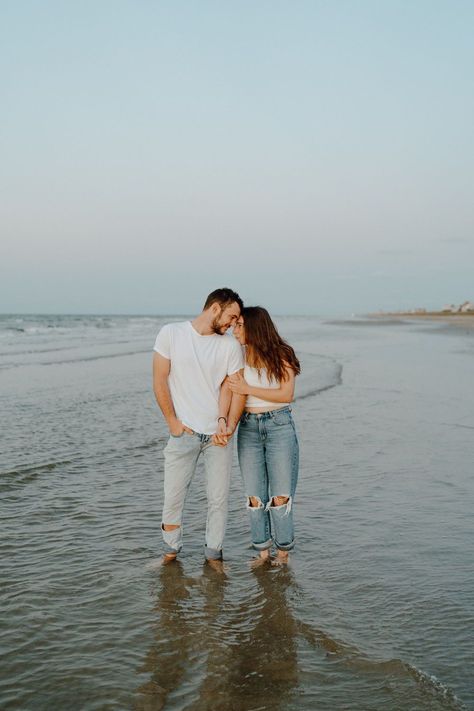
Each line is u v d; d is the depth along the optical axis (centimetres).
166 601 366
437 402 1098
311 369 1648
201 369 406
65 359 1891
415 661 299
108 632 329
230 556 438
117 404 1052
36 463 655
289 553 438
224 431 409
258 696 274
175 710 263
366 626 334
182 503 420
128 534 471
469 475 630
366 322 8219
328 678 287
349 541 457
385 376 1507
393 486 593
